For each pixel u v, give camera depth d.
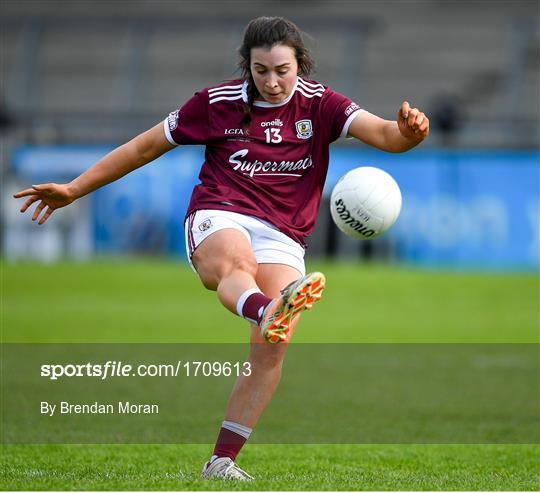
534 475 20.56
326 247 86.69
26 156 88.12
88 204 86.50
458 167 83.06
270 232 19.12
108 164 19.77
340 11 130.12
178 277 75.19
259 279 19.02
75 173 88.00
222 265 18.33
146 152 19.77
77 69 122.31
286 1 135.38
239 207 19.14
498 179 82.75
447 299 66.50
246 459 23.25
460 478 19.75
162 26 117.44
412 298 67.00
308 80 19.56
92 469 20.69
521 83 113.50
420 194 83.62
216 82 119.06
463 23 127.50
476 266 83.00
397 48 124.12
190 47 122.31
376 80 119.44
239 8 136.25
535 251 82.56
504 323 56.66
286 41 18.50
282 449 24.94
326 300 65.81
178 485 17.16
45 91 120.31
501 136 89.62
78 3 136.88
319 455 23.95
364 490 17.02
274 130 19.25
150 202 85.25
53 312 58.31
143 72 119.44
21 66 115.81
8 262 83.62
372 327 54.88
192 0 138.25
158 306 61.59
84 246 86.75
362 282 73.56
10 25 118.50
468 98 116.12
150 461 22.50
